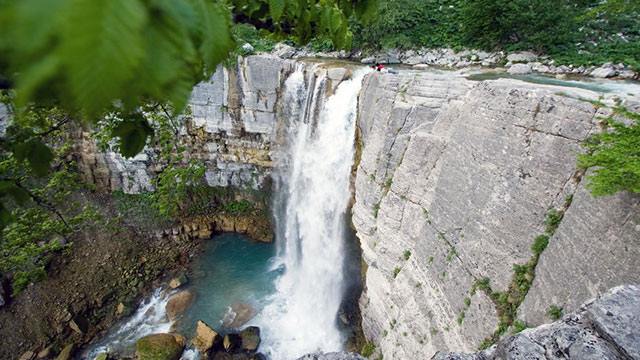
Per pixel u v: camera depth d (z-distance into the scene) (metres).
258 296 22.98
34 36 0.64
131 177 27.70
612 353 4.82
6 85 1.19
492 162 10.53
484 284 10.41
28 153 2.74
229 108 25.59
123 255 25.83
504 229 10.00
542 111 9.34
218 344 19.52
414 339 13.32
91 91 0.67
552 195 8.95
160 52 0.85
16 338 20.53
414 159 13.74
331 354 6.80
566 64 21.56
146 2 0.85
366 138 17.22
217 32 1.24
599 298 5.48
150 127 2.43
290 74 23.05
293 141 23.95
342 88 19.55
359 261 19.33
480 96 11.36
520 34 24.86
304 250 23.55
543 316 8.64
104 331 21.56
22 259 13.41
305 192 22.94
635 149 6.87
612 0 12.60
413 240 13.86
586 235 7.94
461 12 29.19
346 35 2.92
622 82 18.58
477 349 10.38
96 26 0.66
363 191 16.34
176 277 24.77
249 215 29.30
